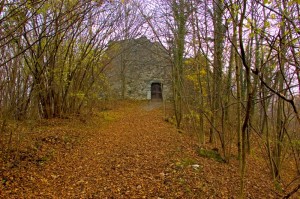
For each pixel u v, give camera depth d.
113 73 26.84
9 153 6.83
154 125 14.41
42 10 5.54
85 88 13.97
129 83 28.33
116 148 9.06
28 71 8.88
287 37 3.94
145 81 28.20
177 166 6.86
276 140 7.91
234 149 9.89
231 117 8.79
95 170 6.80
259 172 8.11
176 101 13.34
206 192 5.68
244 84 8.58
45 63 9.89
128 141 10.20
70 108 13.27
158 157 7.73
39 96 10.99
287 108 7.55
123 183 5.93
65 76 11.43
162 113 19.52
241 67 8.23
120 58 27.34
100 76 15.20
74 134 10.18
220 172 7.13
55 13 8.23
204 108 9.37
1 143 7.11
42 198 5.07
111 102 23.02
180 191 5.57
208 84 8.90
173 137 10.99
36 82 9.28
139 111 21.22
